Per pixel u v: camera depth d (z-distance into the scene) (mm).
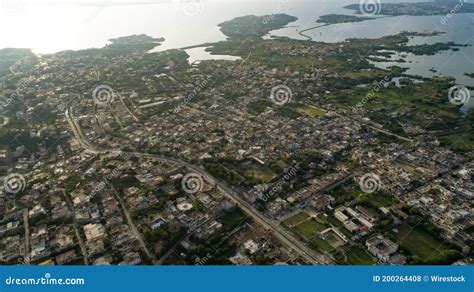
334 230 189375
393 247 174500
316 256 173625
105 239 187750
